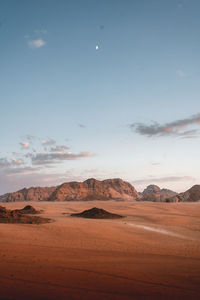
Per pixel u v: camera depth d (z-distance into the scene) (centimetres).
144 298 967
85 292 991
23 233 2847
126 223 4775
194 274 1335
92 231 3397
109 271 1308
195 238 3469
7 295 915
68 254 1720
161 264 1569
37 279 1108
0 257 1483
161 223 5259
